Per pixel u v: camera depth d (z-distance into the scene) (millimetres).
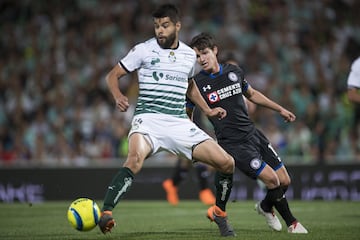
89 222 21594
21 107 64312
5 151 59812
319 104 60625
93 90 64062
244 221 32219
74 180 50938
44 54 71000
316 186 49469
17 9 76188
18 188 51438
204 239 23125
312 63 66312
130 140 22953
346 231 26188
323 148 55031
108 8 74188
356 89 34156
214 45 27422
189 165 44875
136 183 50562
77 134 58656
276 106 27797
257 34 70188
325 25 70062
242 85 27656
